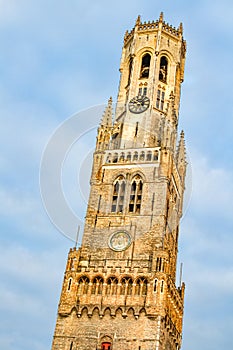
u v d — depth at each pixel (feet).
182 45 380.17
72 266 287.28
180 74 375.86
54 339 266.57
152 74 352.69
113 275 278.05
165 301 268.21
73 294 277.23
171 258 307.58
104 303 271.49
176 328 289.33
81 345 263.29
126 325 263.90
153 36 368.48
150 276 273.54
